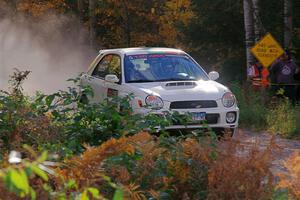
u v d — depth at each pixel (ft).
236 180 22.85
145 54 68.49
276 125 76.48
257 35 109.70
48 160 19.62
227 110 62.23
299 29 139.44
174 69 67.31
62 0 198.49
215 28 144.56
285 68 97.04
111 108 33.60
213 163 24.94
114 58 69.82
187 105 60.44
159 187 24.52
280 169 31.89
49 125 31.55
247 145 28.71
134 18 192.85
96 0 185.57
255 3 111.75
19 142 27.78
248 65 110.73
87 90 35.76
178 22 153.89
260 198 22.61
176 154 25.61
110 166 23.12
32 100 38.70
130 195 20.90
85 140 33.22
